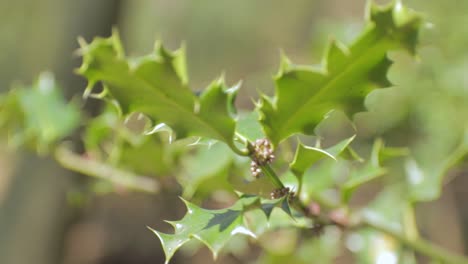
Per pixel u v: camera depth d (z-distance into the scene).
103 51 0.56
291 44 2.65
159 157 0.74
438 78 1.22
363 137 1.28
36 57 1.62
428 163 1.09
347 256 1.29
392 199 0.75
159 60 0.56
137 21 2.76
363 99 0.57
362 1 2.33
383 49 0.56
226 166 0.68
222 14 2.85
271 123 0.58
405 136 1.26
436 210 1.40
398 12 0.56
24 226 1.47
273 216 0.68
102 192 0.79
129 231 2.09
